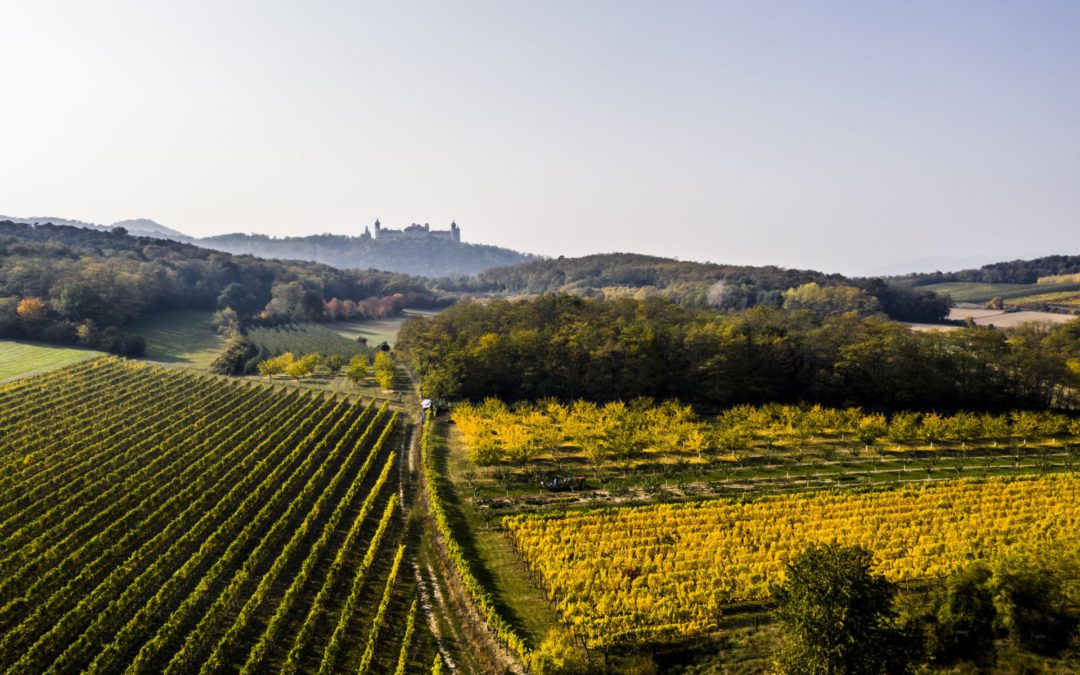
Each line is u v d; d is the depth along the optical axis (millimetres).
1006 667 36656
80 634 44969
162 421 91438
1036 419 96688
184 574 50781
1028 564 40938
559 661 39656
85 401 96688
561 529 59969
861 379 114562
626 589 48906
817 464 82500
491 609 47031
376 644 45375
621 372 116688
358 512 67625
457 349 122375
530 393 117500
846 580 35000
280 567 53406
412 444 93625
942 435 89250
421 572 55906
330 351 160625
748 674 39375
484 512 67375
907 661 35375
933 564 50469
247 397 110625
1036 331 144750
